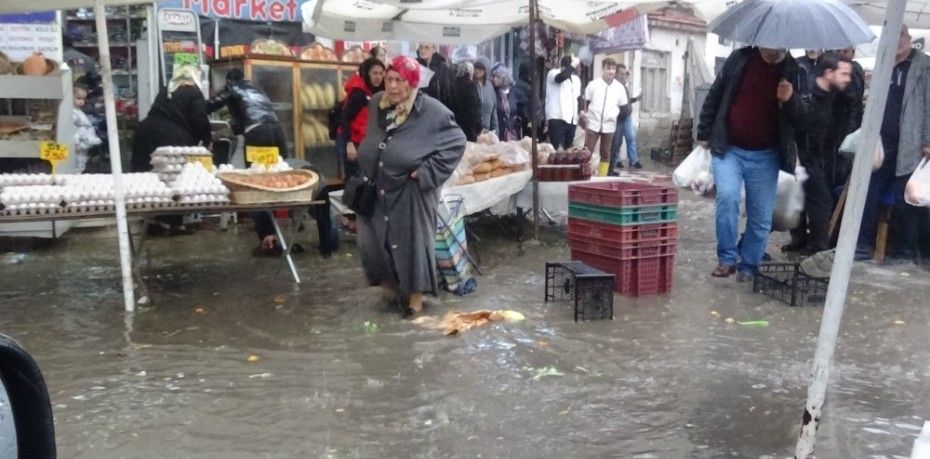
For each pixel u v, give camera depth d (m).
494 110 12.88
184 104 8.44
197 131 8.53
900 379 4.57
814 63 7.99
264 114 8.43
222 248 8.27
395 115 5.66
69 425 3.93
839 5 6.02
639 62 20.88
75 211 5.79
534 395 4.30
